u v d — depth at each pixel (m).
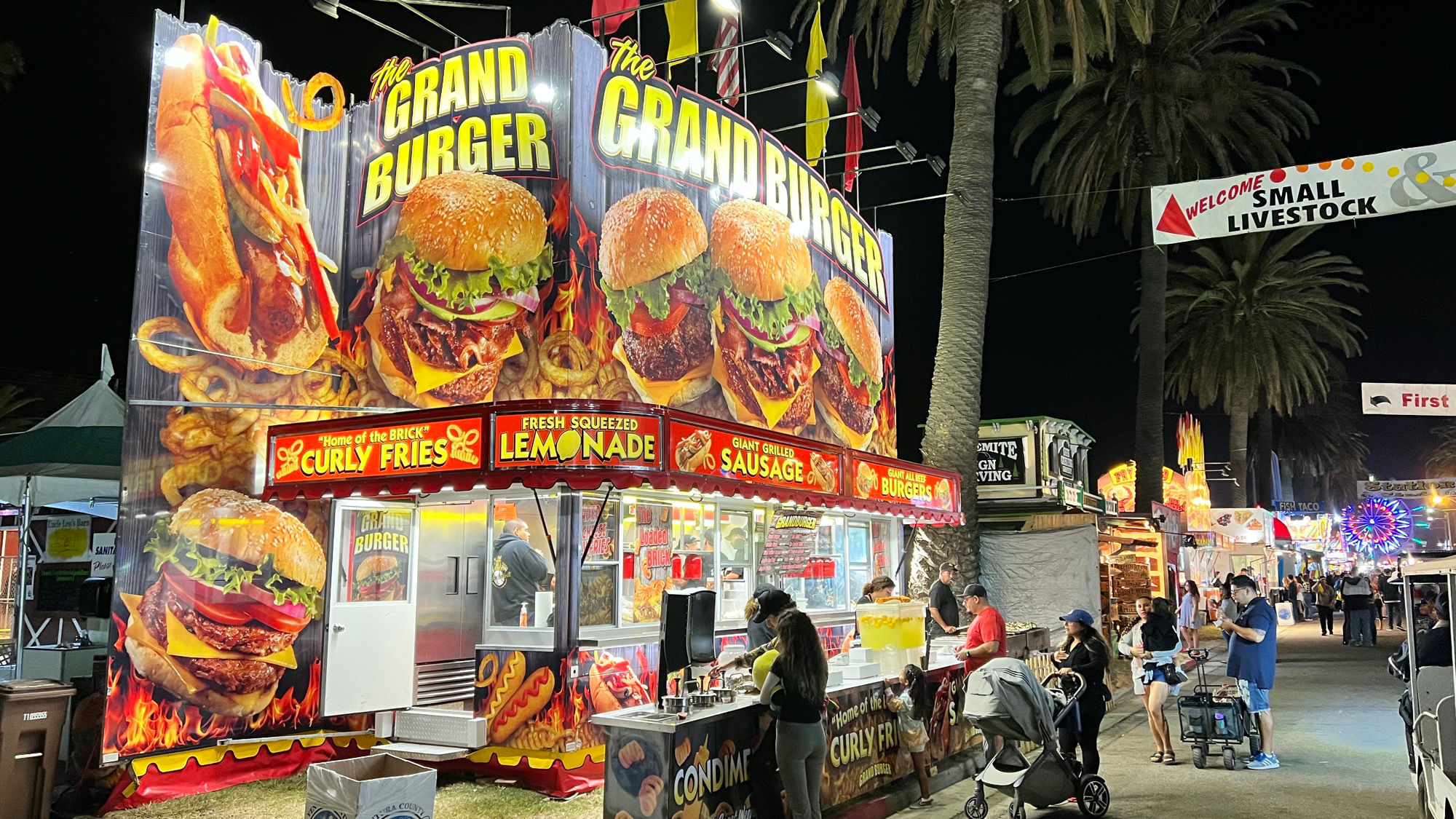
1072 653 8.45
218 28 9.30
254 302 9.35
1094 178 28.34
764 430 10.06
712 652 6.90
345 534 9.44
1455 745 6.33
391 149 10.28
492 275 9.67
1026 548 19.08
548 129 9.76
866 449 15.25
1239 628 9.87
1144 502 28.12
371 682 9.40
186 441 8.70
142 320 8.46
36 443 9.67
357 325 10.15
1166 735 10.13
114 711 7.95
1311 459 57.53
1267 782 9.11
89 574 10.74
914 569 15.84
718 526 11.19
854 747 7.91
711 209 11.79
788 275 13.30
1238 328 36.22
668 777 5.92
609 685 8.90
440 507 10.31
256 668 8.86
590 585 9.09
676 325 10.91
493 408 8.09
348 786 4.83
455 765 8.94
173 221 8.76
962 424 16.03
